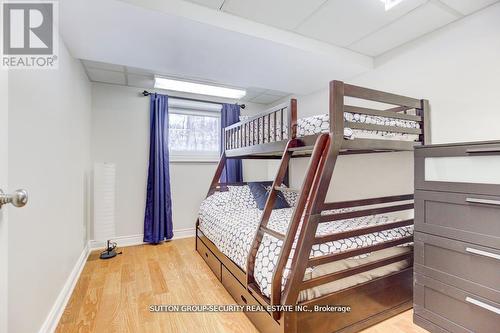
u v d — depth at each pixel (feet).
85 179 9.20
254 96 12.69
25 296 4.08
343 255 4.82
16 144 3.90
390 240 5.59
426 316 5.04
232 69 8.64
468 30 6.09
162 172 11.07
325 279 4.63
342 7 5.89
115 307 6.00
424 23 6.48
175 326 5.32
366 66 8.33
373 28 6.76
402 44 7.59
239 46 6.98
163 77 9.82
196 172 12.30
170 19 5.65
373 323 5.21
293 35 7.02
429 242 5.00
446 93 6.49
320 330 4.57
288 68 8.52
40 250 4.72
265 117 7.30
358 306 5.03
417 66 7.18
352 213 5.13
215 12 5.97
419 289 5.17
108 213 9.42
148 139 11.30
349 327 4.90
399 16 6.21
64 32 6.03
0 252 2.53
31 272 4.32
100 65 8.74
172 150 11.96
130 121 10.97
